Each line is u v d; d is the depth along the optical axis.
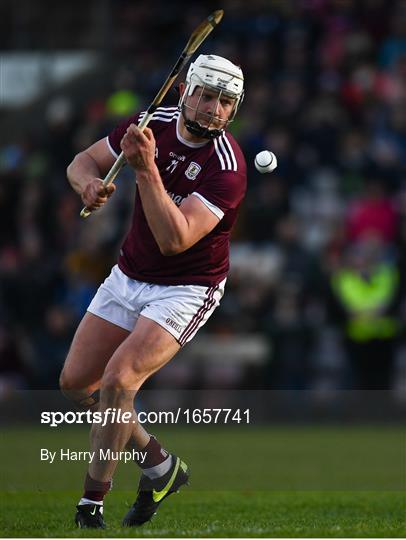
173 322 20.52
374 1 66.44
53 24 72.62
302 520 22.42
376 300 50.47
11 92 72.38
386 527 20.88
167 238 19.62
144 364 20.14
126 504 25.03
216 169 20.59
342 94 60.62
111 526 21.02
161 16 71.69
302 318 50.72
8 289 55.22
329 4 67.06
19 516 23.22
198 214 20.09
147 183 19.42
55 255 57.41
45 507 24.95
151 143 19.33
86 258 54.50
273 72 64.62
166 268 20.89
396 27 65.69
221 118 20.44
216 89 20.20
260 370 50.19
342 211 54.97
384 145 57.84
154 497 21.39
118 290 21.27
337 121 59.47
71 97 71.25
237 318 50.88
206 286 20.98
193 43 19.41
